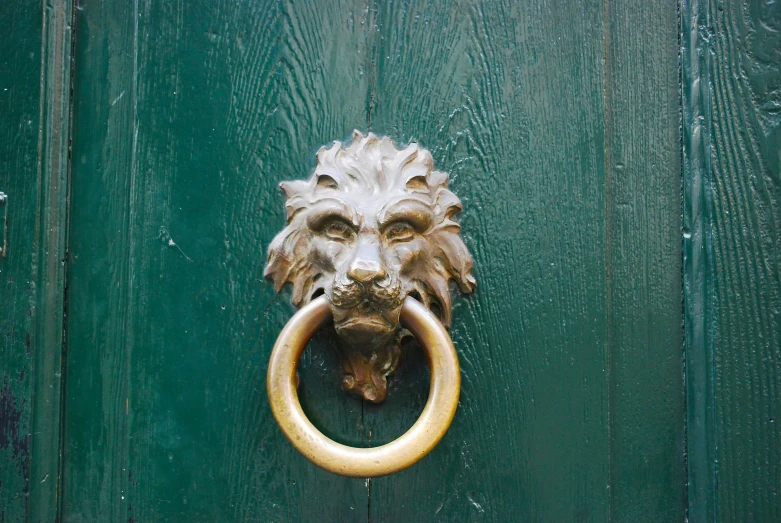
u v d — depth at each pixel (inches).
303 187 27.8
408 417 27.6
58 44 29.3
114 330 29.0
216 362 28.6
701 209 28.2
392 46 29.3
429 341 24.1
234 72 29.5
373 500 28.0
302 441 23.4
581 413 28.0
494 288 28.2
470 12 29.4
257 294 28.5
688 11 28.7
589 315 28.3
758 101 28.1
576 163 28.8
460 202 28.1
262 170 29.0
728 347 27.7
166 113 29.6
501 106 29.0
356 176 27.0
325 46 29.4
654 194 28.7
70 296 29.3
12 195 29.0
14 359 28.6
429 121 28.9
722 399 27.6
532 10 29.3
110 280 29.2
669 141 28.8
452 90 29.0
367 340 24.3
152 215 29.3
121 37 29.8
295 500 28.2
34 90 29.1
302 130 29.0
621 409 28.0
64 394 28.9
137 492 28.5
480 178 28.6
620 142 28.9
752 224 27.9
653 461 27.9
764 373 27.5
